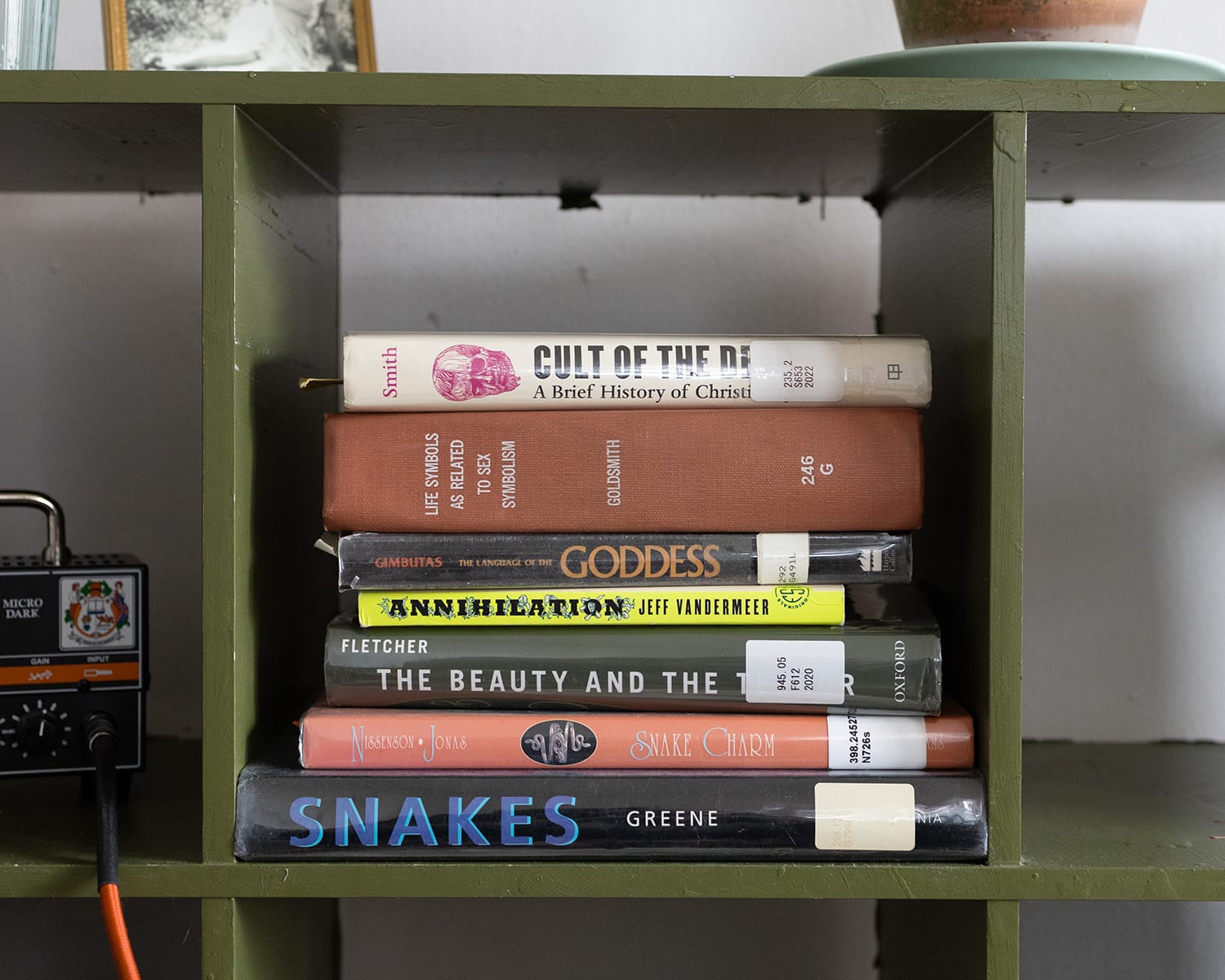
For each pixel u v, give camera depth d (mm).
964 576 674
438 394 645
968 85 606
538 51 926
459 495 648
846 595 711
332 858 624
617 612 653
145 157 759
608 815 625
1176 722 950
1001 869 617
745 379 656
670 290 935
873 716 648
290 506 750
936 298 737
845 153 730
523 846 625
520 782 627
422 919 955
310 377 817
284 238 731
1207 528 944
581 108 613
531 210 929
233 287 610
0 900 943
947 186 709
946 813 622
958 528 687
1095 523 947
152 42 811
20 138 699
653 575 653
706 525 653
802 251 932
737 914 957
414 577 650
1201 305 937
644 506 651
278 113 626
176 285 919
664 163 772
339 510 646
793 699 645
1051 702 952
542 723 643
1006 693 618
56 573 696
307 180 801
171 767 835
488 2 922
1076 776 833
